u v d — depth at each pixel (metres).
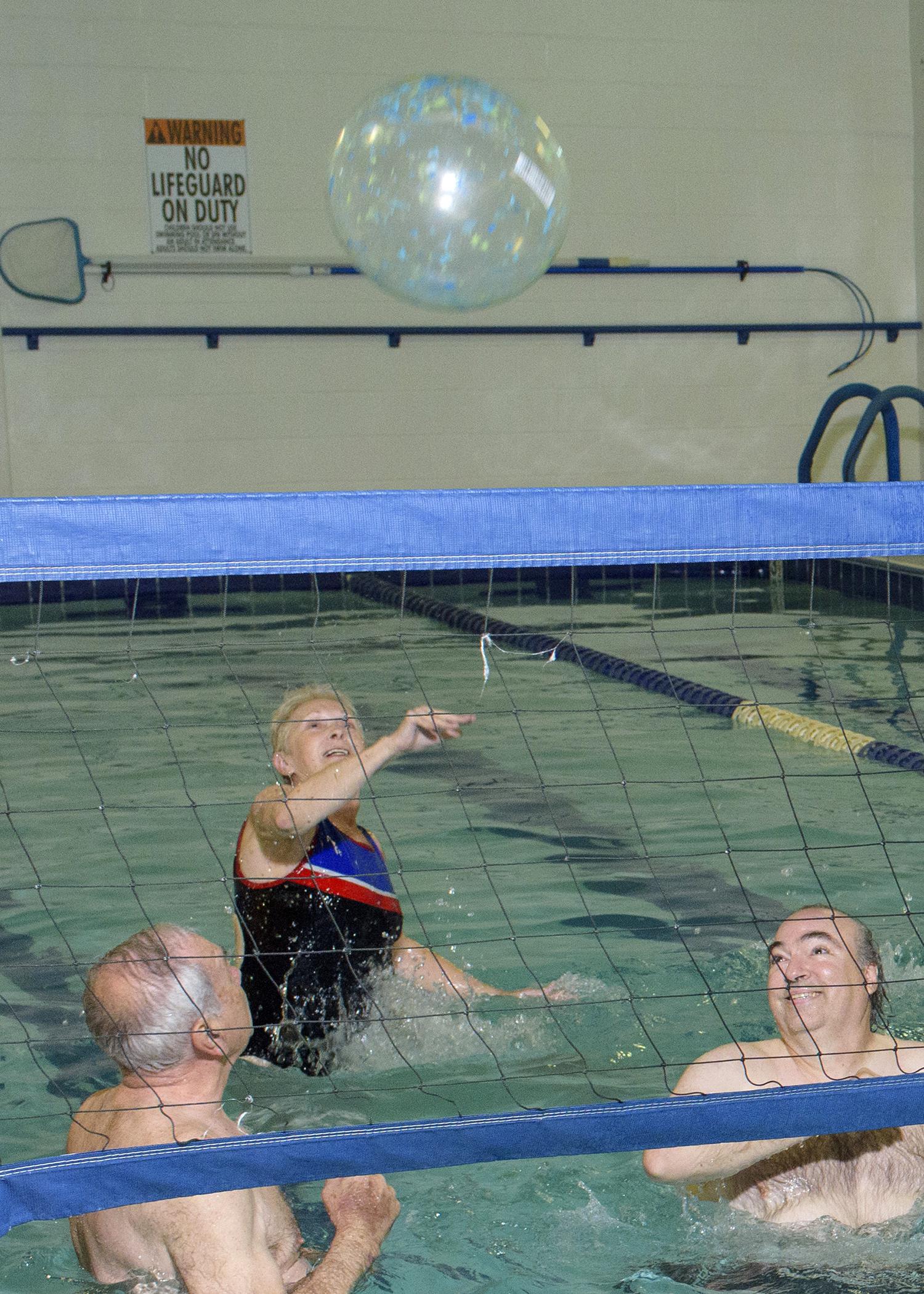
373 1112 3.52
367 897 4.12
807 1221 2.98
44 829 5.82
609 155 15.78
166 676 9.25
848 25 16.17
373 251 5.13
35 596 12.94
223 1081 2.96
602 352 16.03
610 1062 3.73
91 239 14.48
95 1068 3.76
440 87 5.10
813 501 2.69
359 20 14.91
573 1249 2.89
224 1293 2.57
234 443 15.11
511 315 15.72
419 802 6.28
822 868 5.30
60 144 14.27
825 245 16.47
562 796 6.33
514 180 4.99
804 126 16.22
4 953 4.54
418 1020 3.96
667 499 2.63
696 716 8.00
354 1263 2.76
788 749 7.18
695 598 13.06
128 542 2.48
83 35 14.19
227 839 5.66
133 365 14.69
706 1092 2.95
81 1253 2.80
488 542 2.59
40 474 14.59
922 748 7.10
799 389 16.62
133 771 6.75
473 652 10.25
